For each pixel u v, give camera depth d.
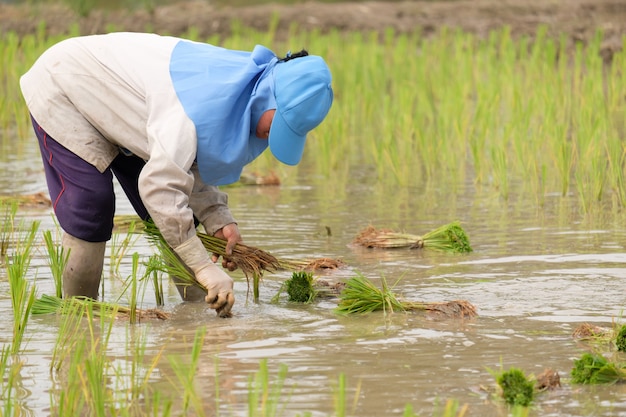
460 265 9.95
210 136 7.80
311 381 6.63
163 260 9.05
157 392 5.76
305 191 14.35
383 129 17.47
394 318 8.20
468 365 6.96
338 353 7.23
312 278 9.02
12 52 23.41
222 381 6.65
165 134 7.74
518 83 20.98
